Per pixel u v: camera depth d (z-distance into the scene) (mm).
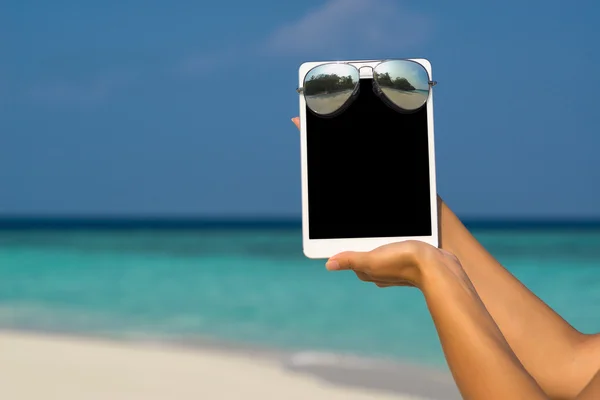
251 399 8742
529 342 1625
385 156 1852
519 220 121812
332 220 1845
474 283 1696
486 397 1087
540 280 24891
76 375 9977
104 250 39594
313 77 1843
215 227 89750
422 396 8859
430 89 1841
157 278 25375
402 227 1820
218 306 18328
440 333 1188
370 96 1863
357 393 9031
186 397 8820
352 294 19922
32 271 27734
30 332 13938
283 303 18734
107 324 15188
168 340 13086
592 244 45406
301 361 11062
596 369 1571
